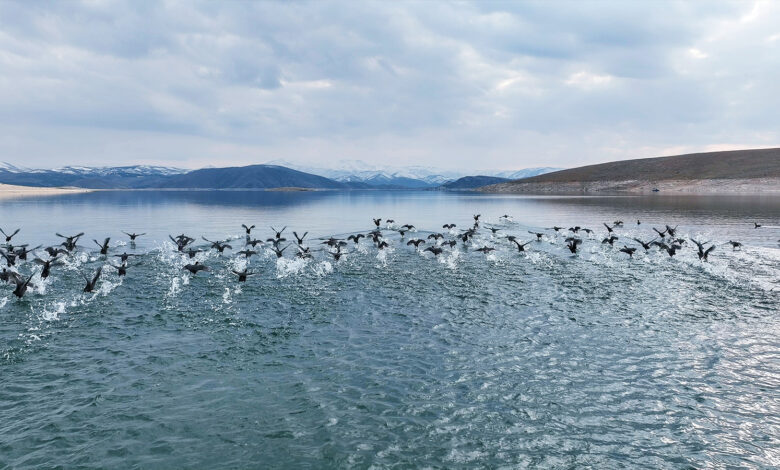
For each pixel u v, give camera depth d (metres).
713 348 18.62
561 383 15.66
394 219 77.75
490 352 18.27
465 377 16.08
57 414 13.41
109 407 13.85
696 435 12.67
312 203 140.12
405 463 11.46
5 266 33.12
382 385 15.46
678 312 23.50
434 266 35.66
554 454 11.88
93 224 63.66
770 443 12.28
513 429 12.95
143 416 13.41
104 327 20.75
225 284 29.05
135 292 26.78
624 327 21.20
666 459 11.67
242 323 21.55
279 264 35.94
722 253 40.41
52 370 16.27
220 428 12.88
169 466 11.25
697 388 15.27
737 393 14.92
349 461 11.50
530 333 20.44
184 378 15.84
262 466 11.29
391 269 34.44
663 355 17.95
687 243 46.06
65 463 11.29
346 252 41.84
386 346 18.88
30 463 11.25
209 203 133.50
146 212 88.88
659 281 30.45
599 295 26.92
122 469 11.11
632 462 11.55
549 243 47.88
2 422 12.95
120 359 17.28
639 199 135.38
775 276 31.55
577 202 123.75
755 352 18.17
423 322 21.94
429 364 17.14
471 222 71.69
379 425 13.09
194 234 53.78
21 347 18.31
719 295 26.78
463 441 12.40
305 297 26.23
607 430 12.94
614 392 15.04
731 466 11.38
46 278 29.72
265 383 15.55
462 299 26.06
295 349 18.48
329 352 18.20
